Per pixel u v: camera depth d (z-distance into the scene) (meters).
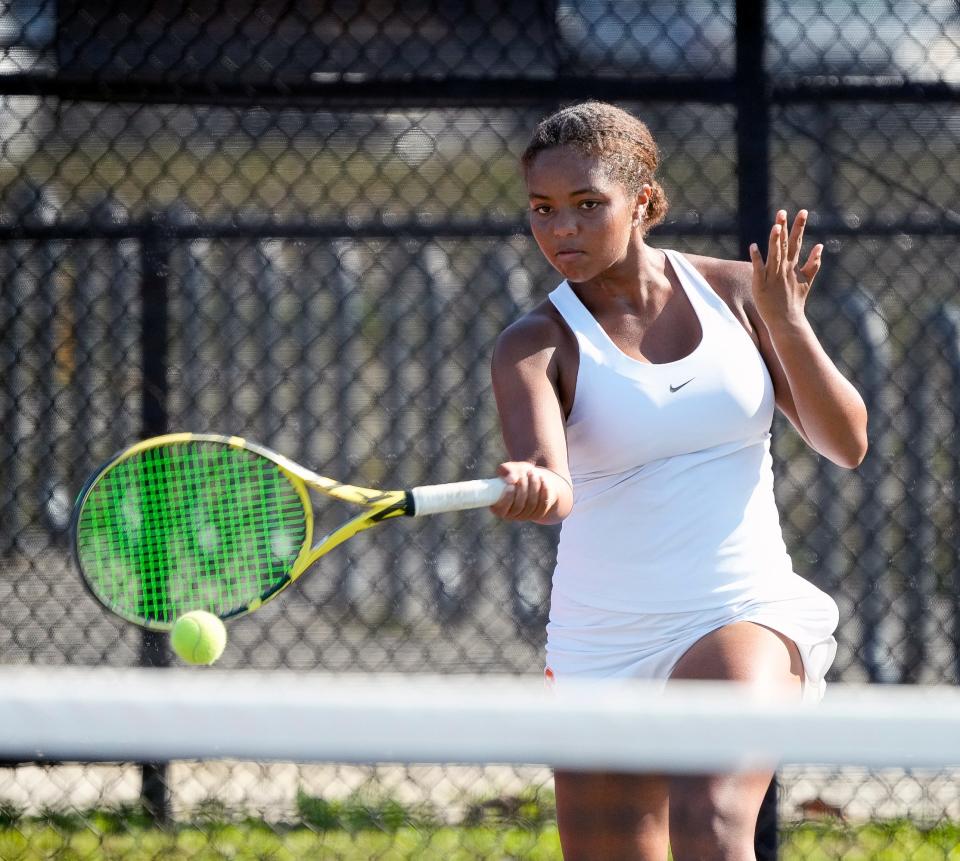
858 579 15.21
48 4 13.85
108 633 15.43
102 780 14.38
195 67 13.91
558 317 8.12
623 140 7.76
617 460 7.89
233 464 8.63
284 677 14.28
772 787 12.31
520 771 14.45
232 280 15.25
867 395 14.81
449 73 13.94
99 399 14.70
